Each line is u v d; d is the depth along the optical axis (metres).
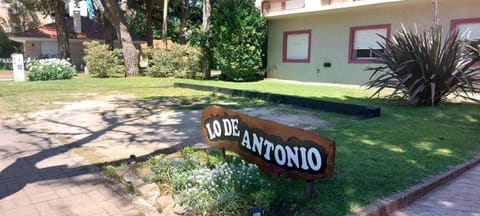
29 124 6.31
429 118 6.41
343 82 13.31
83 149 4.62
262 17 15.10
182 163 3.50
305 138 2.70
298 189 2.96
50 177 3.60
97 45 16.78
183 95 10.50
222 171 3.06
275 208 2.68
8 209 2.89
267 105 8.54
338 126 5.79
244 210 2.64
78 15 27.31
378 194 2.97
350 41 12.95
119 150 4.55
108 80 15.15
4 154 4.43
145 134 5.48
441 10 10.57
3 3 28.97
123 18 16.81
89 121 6.56
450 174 3.56
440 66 7.35
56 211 2.85
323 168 2.59
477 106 7.48
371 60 11.11
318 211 2.66
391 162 3.81
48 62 16.09
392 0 10.77
